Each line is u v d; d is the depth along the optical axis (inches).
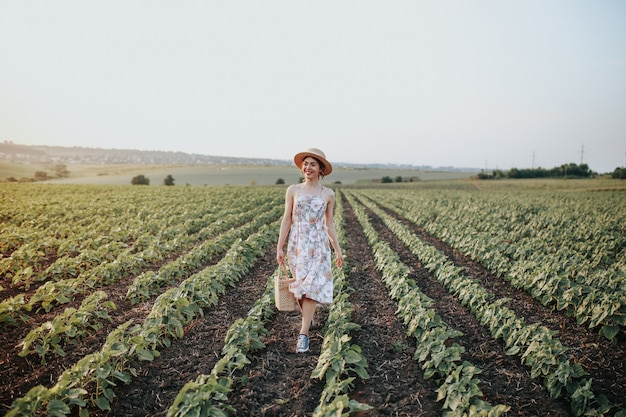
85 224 590.2
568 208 1011.3
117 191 1454.2
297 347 178.7
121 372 153.3
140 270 336.2
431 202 1188.5
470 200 1328.7
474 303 236.7
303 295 177.5
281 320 220.1
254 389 149.3
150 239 452.1
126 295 252.8
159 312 195.9
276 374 162.2
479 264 379.6
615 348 188.9
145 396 145.4
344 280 285.7
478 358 178.1
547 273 261.6
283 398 145.1
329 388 135.8
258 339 188.1
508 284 307.1
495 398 146.7
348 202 1411.2
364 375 151.5
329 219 189.0
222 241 427.2
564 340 200.2
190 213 695.1
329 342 171.9
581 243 445.1
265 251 415.2
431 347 171.0
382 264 338.0
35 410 119.2
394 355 181.0
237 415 134.0
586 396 137.3
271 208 959.0
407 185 3390.7
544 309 247.9
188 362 171.2
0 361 166.9
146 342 171.3
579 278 277.9
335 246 189.8
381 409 139.3
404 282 258.7
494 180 3828.7
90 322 208.1
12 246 413.7
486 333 205.0
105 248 372.2
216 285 254.4
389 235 573.6
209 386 130.9
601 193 1974.7
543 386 155.3
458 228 543.8
